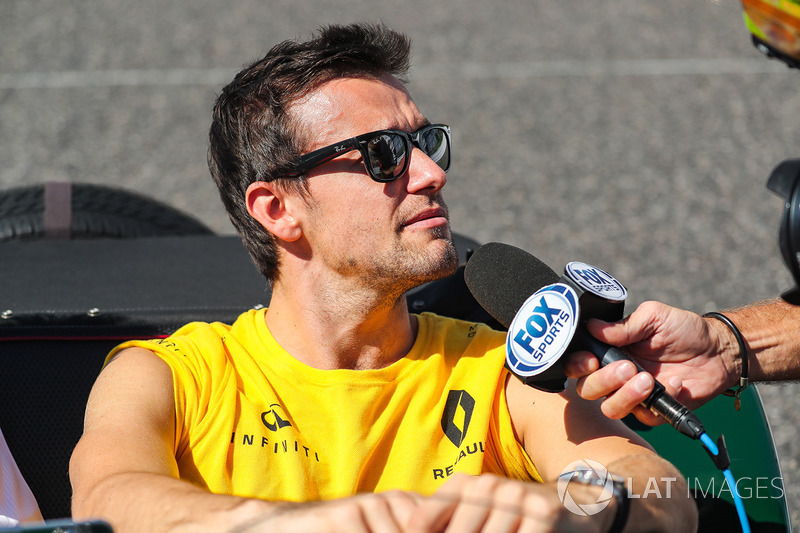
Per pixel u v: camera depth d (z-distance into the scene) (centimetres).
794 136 908
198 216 779
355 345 273
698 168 850
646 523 200
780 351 261
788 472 441
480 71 1086
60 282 355
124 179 850
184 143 922
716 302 629
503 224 759
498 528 172
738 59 1095
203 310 328
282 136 267
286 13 1261
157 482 217
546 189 820
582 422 260
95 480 228
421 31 1204
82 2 1314
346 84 268
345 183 261
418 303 326
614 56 1120
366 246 262
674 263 686
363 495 183
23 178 850
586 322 227
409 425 268
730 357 251
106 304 335
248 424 260
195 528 194
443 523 174
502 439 273
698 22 1217
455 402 274
